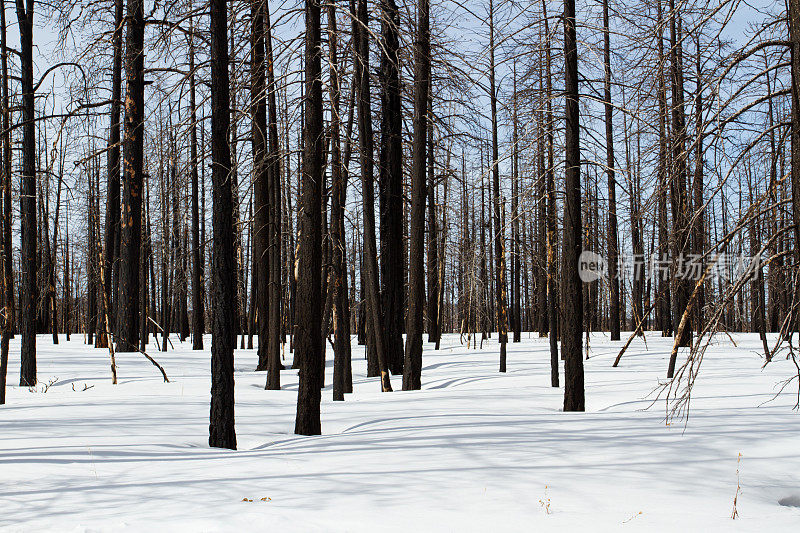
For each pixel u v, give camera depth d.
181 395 14.56
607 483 6.23
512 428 9.19
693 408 11.04
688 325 21.78
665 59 7.89
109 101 16.25
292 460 7.49
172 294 37.84
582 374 11.77
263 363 21.91
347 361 16.39
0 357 13.12
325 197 16.27
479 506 5.53
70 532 4.97
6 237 13.82
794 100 6.61
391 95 19.14
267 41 11.84
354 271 29.17
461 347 32.66
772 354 7.11
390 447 8.08
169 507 5.55
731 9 6.82
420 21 16.20
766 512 5.43
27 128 15.77
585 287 21.52
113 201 25.84
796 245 6.66
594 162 12.18
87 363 20.72
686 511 5.44
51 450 8.04
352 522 5.14
